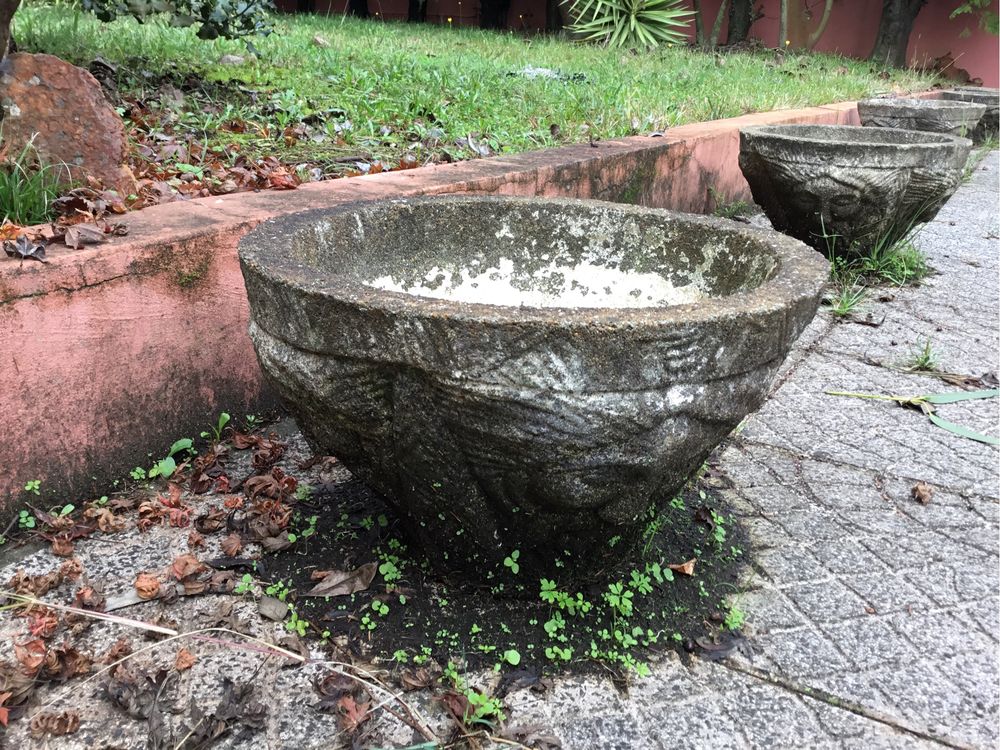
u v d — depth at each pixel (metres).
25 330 2.26
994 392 3.49
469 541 1.95
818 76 10.81
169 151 3.97
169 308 2.62
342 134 4.84
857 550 2.44
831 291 4.73
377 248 2.36
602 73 8.72
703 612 2.13
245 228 2.79
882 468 2.91
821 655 2.01
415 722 1.74
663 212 2.45
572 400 1.58
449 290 2.51
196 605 2.08
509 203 2.51
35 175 2.82
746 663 1.97
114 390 2.52
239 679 1.85
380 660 1.91
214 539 2.35
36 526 2.37
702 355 1.61
